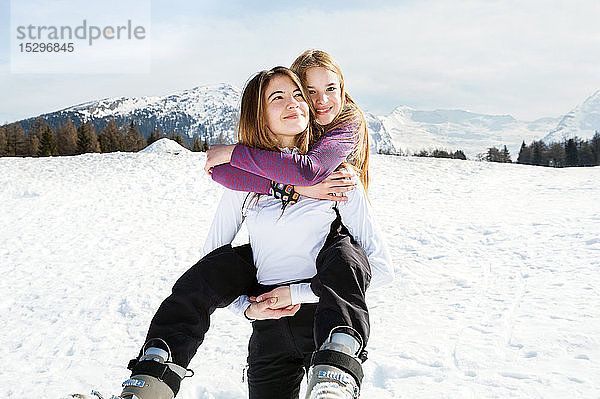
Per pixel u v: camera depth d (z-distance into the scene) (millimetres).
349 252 1511
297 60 1901
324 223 1689
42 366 4074
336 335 1306
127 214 12188
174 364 1356
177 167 18766
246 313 1647
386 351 3795
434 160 20656
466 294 5332
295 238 1681
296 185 1603
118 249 8906
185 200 13828
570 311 4461
